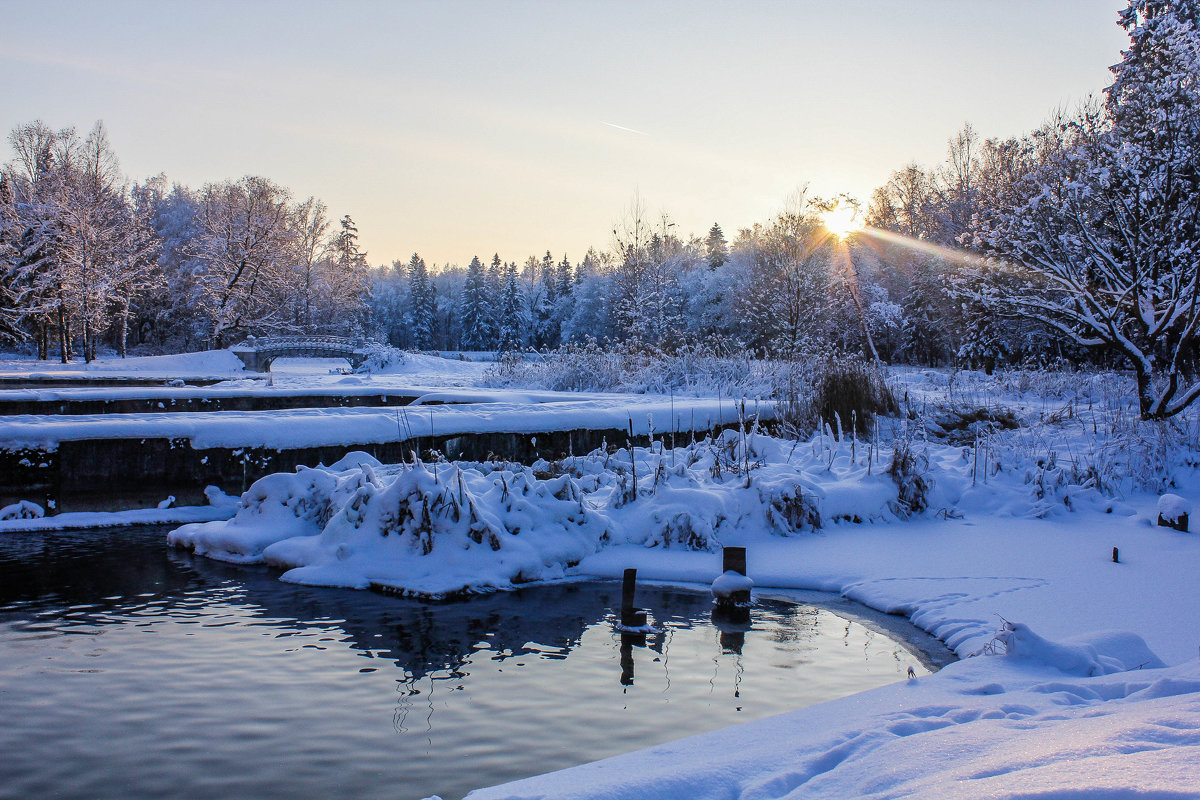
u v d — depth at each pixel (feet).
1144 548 28.43
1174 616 20.75
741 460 37.81
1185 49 53.83
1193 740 8.93
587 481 35.60
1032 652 16.70
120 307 180.34
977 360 87.56
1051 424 50.19
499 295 322.75
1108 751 8.82
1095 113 74.64
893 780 9.59
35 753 14.16
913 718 12.59
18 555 29.73
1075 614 21.29
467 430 44.55
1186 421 43.83
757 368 73.97
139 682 17.48
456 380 111.55
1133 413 50.55
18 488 35.55
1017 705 12.67
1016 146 92.99
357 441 41.78
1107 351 81.05
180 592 25.02
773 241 127.44
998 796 7.80
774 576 26.99
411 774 13.30
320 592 25.14
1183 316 47.70
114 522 35.76
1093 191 50.70
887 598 23.95
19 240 139.23
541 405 52.95
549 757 13.87
